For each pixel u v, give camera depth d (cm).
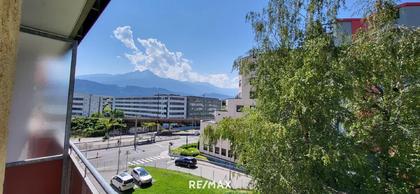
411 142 464
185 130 5647
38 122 244
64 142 261
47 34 246
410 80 485
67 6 196
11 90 56
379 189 461
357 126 468
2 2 53
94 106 8200
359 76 482
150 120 5428
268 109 550
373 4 504
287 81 503
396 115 489
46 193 245
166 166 2161
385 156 486
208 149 2520
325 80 480
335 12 541
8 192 223
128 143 3534
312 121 486
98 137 4038
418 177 474
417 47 455
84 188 187
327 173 468
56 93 257
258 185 561
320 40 500
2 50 53
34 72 241
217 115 2331
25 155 234
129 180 1399
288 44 583
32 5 195
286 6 596
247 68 641
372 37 491
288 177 496
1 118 53
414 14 746
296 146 495
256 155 554
